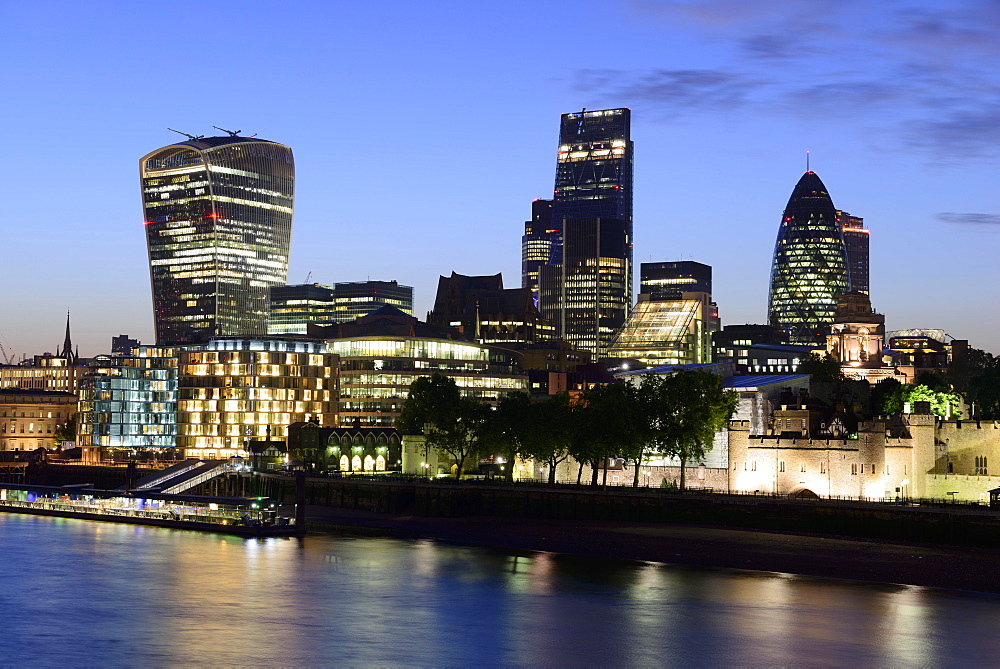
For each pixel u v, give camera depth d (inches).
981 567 6638.8
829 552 7199.8
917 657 4781.0
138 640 5059.1
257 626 5329.7
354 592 6161.4
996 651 4874.5
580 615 5561.0
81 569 6963.6
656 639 5068.9
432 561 7317.9
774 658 4763.8
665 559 7298.2
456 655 4808.1
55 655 4817.9
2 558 7440.9
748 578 6574.8
